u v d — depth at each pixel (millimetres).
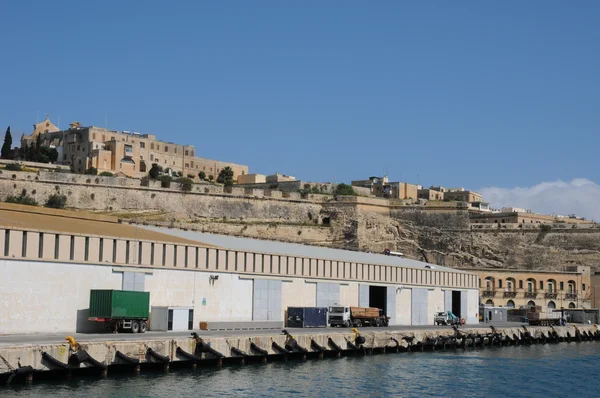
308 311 118000
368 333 105500
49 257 86062
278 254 119000
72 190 193250
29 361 63188
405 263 155750
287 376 80312
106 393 63781
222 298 108562
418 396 74438
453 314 156625
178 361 79500
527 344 139750
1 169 188375
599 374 94375
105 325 90188
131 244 96125
